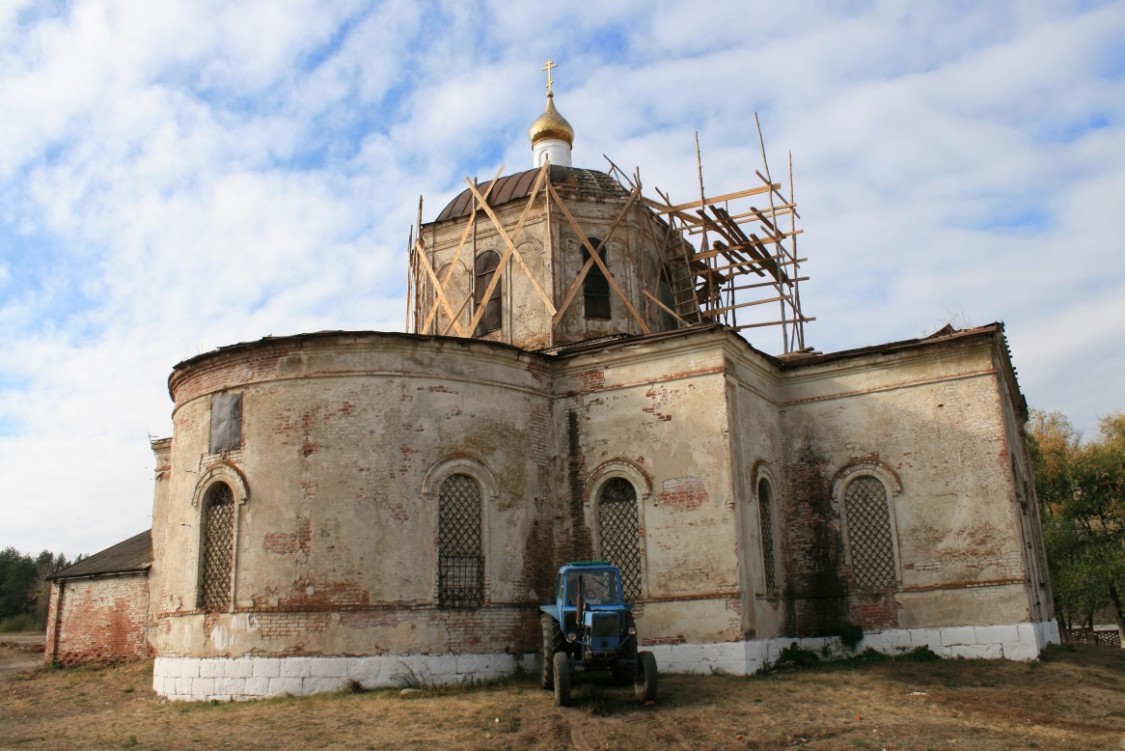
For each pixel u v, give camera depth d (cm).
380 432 1822
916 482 1998
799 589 2066
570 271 2411
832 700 1464
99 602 2745
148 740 1356
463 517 1869
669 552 1853
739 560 1783
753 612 1814
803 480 2120
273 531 1777
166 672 1866
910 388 2047
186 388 2020
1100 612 4844
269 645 1719
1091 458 3697
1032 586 2020
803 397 2164
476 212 2508
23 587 8950
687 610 1805
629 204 2456
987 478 1928
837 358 2117
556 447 2045
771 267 2700
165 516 2692
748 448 1955
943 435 1992
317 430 1814
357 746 1237
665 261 2627
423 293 2612
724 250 2583
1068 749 1156
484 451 1906
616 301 2420
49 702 2006
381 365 1855
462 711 1423
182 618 1859
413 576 1767
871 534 2034
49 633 2800
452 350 1919
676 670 1783
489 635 1814
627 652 1470
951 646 1889
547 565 1961
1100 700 1450
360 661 1697
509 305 2398
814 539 2080
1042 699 1461
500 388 1969
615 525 1955
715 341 1886
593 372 2038
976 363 1991
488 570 1848
